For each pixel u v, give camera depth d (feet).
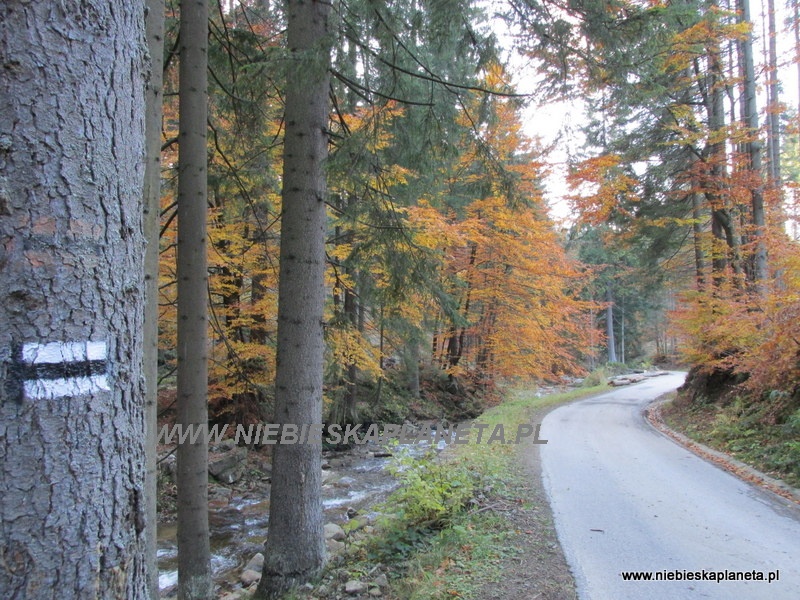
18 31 4.04
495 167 19.53
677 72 40.34
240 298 33.01
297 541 15.84
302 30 16.48
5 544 3.81
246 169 21.76
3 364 3.88
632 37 16.92
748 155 37.88
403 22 18.11
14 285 3.93
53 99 4.13
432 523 17.56
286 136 16.88
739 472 24.07
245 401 36.88
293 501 15.97
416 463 18.92
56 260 4.09
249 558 22.44
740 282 35.86
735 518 17.46
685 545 15.02
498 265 50.52
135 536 4.67
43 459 3.97
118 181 4.59
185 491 14.96
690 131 39.81
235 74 18.13
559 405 56.34
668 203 46.55
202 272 15.30
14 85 4.00
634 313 135.95
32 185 4.02
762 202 36.94
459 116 20.44
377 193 19.06
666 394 65.82
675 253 51.72
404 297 19.75
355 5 18.40
